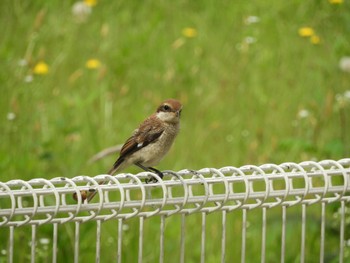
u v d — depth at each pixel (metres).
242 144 12.49
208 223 10.30
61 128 11.59
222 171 6.59
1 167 10.33
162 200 6.20
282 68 14.59
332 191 6.71
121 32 15.91
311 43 15.03
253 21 14.22
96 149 11.62
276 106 13.23
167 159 12.07
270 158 11.82
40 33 15.31
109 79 14.30
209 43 15.55
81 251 9.39
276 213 9.91
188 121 13.20
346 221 9.45
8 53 14.19
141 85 14.32
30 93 12.81
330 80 14.01
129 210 10.00
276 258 10.00
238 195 6.41
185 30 14.92
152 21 16.17
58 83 13.92
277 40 15.35
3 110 12.41
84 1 15.62
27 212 5.81
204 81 14.38
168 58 15.12
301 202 6.65
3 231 9.27
